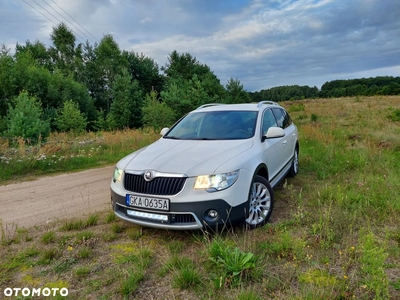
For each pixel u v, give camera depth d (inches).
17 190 264.5
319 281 104.0
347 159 282.8
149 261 123.7
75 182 288.4
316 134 455.5
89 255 132.9
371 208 164.4
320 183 232.5
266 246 129.5
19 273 120.6
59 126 1064.8
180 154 152.3
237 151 154.0
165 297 101.3
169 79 1766.7
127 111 1414.9
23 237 156.2
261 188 157.8
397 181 208.7
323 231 139.9
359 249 119.3
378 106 1225.4
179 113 1195.9
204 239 134.9
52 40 1857.8
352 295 96.3
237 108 207.2
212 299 98.3
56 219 184.7
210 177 132.2
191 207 129.6
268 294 99.5
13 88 1109.1
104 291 106.3
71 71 1659.7
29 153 395.2
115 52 1769.2
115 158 412.8
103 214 188.1
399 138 392.5
